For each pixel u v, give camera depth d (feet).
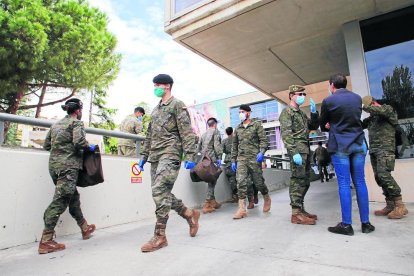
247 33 18.33
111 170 13.85
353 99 10.46
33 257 8.84
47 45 34.09
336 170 10.45
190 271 7.27
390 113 12.00
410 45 16.14
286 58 22.48
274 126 82.69
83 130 10.18
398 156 15.90
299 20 17.10
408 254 7.76
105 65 43.62
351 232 9.84
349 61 17.39
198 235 10.99
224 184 22.35
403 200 15.26
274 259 7.84
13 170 10.24
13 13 33.19
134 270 7.47
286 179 34.71
